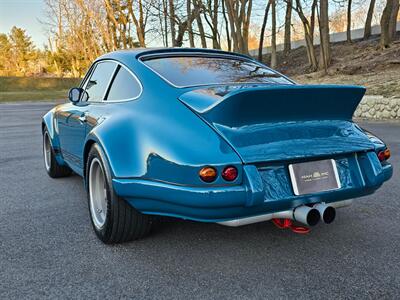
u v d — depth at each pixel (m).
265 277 2.53
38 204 4.18
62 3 51.25
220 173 2.28
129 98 3.13
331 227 3.41
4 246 3.05
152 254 2.88
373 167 2.75
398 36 28.17
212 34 26.41
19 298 2.30
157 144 2.53
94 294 2.34
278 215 2.57
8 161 6.75
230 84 3.05
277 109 2.56
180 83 2.95
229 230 3.33
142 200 2.62
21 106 25.14
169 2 24.91
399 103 11.72
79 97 4.04
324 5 24.03
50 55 82.19
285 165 2.50
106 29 35.78
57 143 4.86
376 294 2.32
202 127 2.46
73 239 3.19
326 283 2.45
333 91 2.65
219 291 2.37
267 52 42.81
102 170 2.92
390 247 2.99
